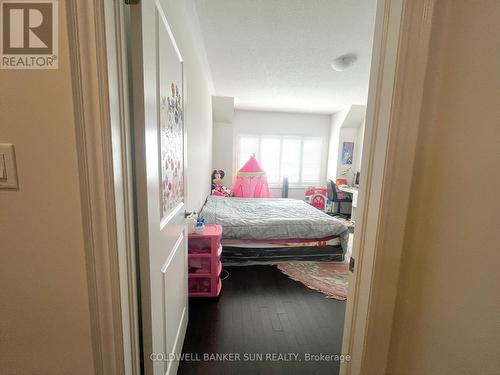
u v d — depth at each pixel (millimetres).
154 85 783
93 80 523
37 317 624
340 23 1800
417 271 664
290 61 2512
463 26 536
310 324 1635
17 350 641
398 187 643
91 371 655
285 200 3811
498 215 457
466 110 527
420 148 635
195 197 2385
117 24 571
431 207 620
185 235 1438
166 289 1000
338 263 2570
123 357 653
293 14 1708
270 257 2510
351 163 4945
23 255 592
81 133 536
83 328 631
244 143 5121
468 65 523
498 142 457
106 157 552
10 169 550
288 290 2049
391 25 607
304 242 2541
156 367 859
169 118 1014
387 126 629
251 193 4523
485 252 484
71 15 497
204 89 2949
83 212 566
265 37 2041
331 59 2424
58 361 648
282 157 5242
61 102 532
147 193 721
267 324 1620
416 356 674
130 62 675
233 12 1699
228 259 2451
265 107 4723
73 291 611
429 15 578
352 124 4727
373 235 688
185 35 1693
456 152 551
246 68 2760
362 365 747
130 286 679
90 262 589
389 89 620
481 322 495
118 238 602
